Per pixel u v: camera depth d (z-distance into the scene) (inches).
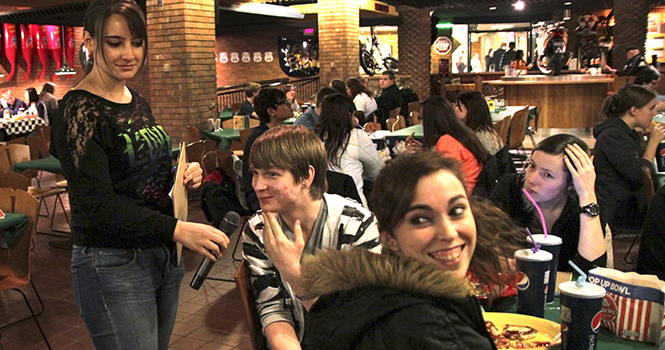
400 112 433.4
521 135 318.7
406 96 470.6
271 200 76.0
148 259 80.9
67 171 76.5
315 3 606.5
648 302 64.7
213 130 340.2
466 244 44.0
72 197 78.0
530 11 855.7
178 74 343.3
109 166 78.5
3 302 171.3
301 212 77.0
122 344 78.9
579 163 81.7
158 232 77.2
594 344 59.1
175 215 80.0
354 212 78.4
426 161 43.6
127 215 76.0
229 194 163.8
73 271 79.9
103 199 75.7
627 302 65.7
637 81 388.8
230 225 85.6
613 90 499.2
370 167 149.6
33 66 665.6
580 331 58.4
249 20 605.0
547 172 86.0
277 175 75.0
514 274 63.1
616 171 162.9
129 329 79.0
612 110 169.8
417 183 42.7
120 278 78.5
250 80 833.5
